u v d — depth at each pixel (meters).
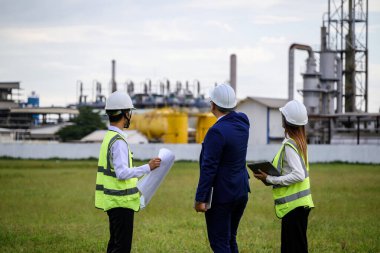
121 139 7.77
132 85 106.88
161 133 68.38
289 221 7.87
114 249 7.77
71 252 10.28
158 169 7.85
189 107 94.44
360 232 12.45
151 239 11.45
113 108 7.86
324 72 75.31
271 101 70.75
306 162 7.89
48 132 90.06
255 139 70.06
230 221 7.79
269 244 10.98
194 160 50.72
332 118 64.94
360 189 22.78
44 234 12.16
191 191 21.95
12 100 102.25
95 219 14.59
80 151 54.97
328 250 10.47
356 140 62.62
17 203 18.17
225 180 7.63
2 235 12.00
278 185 7.88
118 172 7.62
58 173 33.44
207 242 11.18
